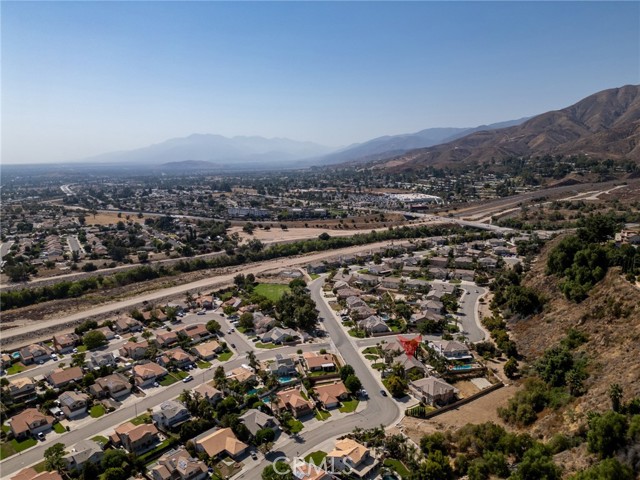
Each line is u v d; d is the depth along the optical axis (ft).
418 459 243.19
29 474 244.42
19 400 328.08
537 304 424.05
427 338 420.77
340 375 348.59
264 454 262.06
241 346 419.13
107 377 346.54
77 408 310.04
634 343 272.10
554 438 226.99
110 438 276.21
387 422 291.79
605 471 175.52
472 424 264.72
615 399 220.43
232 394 318.65
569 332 333.42
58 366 384.68
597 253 387.14
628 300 313.32
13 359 397.39
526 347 373.81
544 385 293.64
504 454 232.12
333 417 298.76
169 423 290.76
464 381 339.77
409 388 331.57
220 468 250.16
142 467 252.21
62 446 260.01
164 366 376.89
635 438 192.34
